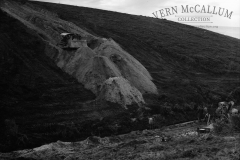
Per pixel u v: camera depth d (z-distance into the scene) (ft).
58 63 95.61
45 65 91.40
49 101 74.79
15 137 58.23
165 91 100.48
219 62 150.00
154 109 82.58
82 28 150.71
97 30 155.74
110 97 80.59
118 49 111.55
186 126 77.36
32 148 57.72
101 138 63.31
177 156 43.86
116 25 178.29
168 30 199.41
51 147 56.08
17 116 65.92
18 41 95.50
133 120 75.05
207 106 96.78
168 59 143.84
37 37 103.24
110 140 63.00
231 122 67.26
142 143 57.52
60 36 110.63
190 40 184.55
